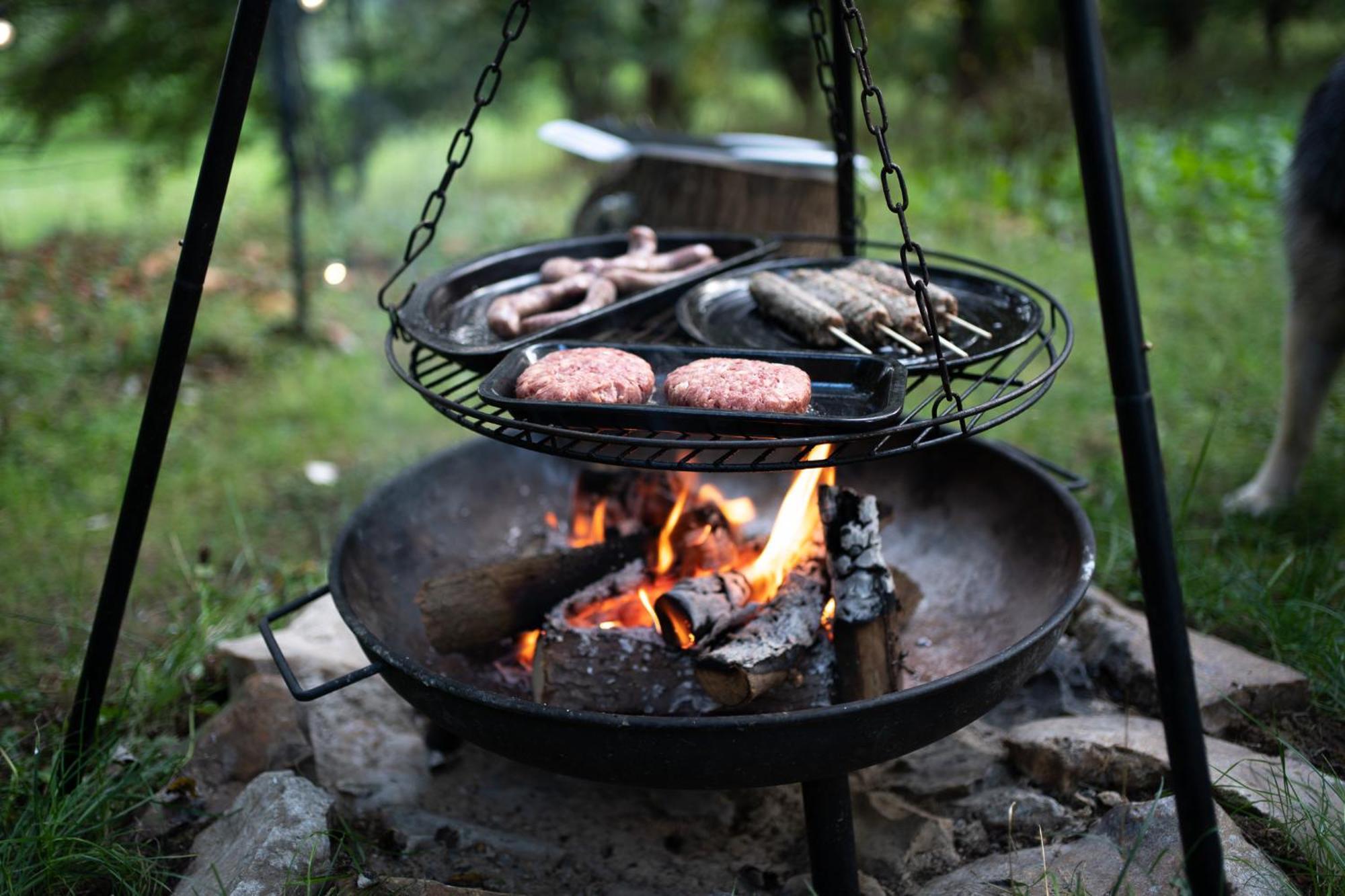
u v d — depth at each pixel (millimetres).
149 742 2771
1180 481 4047
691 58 10102
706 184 4656
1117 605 3018
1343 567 3301
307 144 7352
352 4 7668
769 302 2428
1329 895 1972
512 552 3002
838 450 1774
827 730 1829
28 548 3852
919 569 2865
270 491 4367
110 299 6203
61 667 3139
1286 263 3619
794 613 2254
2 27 3535
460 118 8453
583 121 5348
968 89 10648
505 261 2826
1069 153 8383
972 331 2355
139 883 2260
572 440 1796
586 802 2607
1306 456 3723
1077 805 2379
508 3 8586
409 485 2844
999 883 2133
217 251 7109
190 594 3582
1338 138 3389
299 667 2859
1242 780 2266
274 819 2219
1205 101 10281
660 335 2473
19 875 2195
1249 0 11469
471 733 2000
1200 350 5305
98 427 4762
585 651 2287
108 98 6406
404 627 2596
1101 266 1713
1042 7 10695
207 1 6082
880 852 2396
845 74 2902
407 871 2270
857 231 3895
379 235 7566
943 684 1870
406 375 2061
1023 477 2678
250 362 5605
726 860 2430
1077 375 5191
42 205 8484
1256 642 3018
